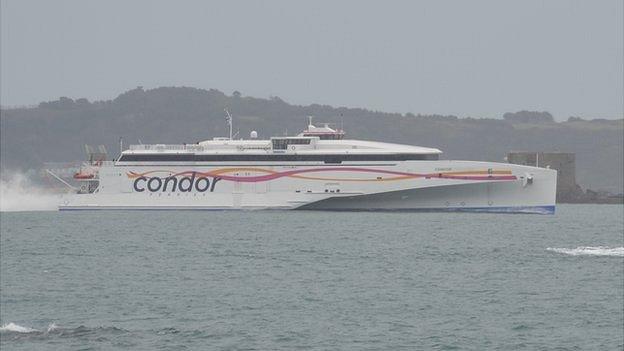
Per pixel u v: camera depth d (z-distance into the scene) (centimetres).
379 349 15850
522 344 16212
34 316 18300
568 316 18312
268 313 18488
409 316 18275
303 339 16425
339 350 15750
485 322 17775
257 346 15962
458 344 16175
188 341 16238
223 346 15938
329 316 18225
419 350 15812
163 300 19875
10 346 15725
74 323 17650
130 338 16362
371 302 19612
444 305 19325
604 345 16175
